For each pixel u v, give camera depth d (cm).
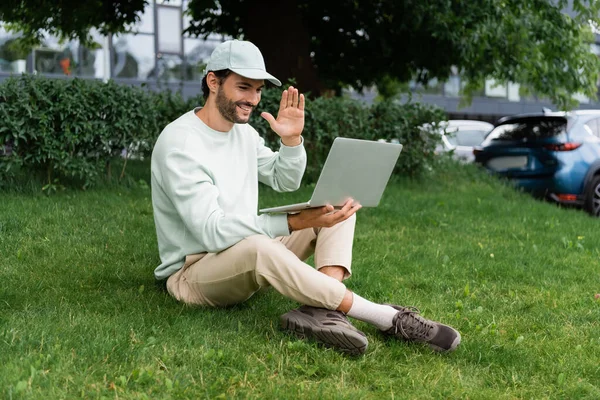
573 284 521
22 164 734
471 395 307
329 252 353
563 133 1020
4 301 385
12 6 1132
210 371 306
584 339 390
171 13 2317
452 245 634
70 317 360
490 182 1062
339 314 339
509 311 443
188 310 376
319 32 1191
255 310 394
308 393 295
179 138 352
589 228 784
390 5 1088
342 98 994
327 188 324
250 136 383
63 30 1204
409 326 347
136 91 804
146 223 624
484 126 1494
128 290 423
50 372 291
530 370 340
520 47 1081
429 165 1023
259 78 347
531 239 693
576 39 1119
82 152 778
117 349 317
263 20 1038
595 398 313
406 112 988
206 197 343
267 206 781
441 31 1030
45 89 737
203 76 363
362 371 322
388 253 583
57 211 634
